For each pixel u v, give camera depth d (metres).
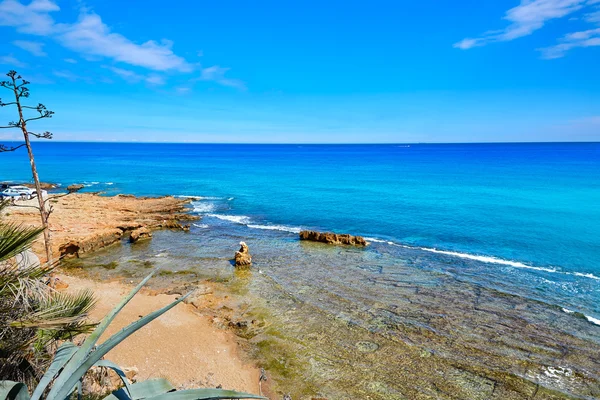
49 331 6.84
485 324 18.00
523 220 41.12
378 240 34.62
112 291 21.88
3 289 5.35
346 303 20.52
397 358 15.27
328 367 14.74
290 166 129.62
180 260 28.14
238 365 14.93
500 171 95.81
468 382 13.73
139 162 146.75
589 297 21.25
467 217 43.19
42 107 16.09
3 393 3.30
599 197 54.50
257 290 22.34
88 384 7.81
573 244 32.19
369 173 99.38
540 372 14.23
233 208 51.38
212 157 193.12
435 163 132.38
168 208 47.91
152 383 3.87
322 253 30.31
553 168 100.88
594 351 15.59
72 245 28.81
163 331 17.23
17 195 46.12
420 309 19.72
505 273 25.48
